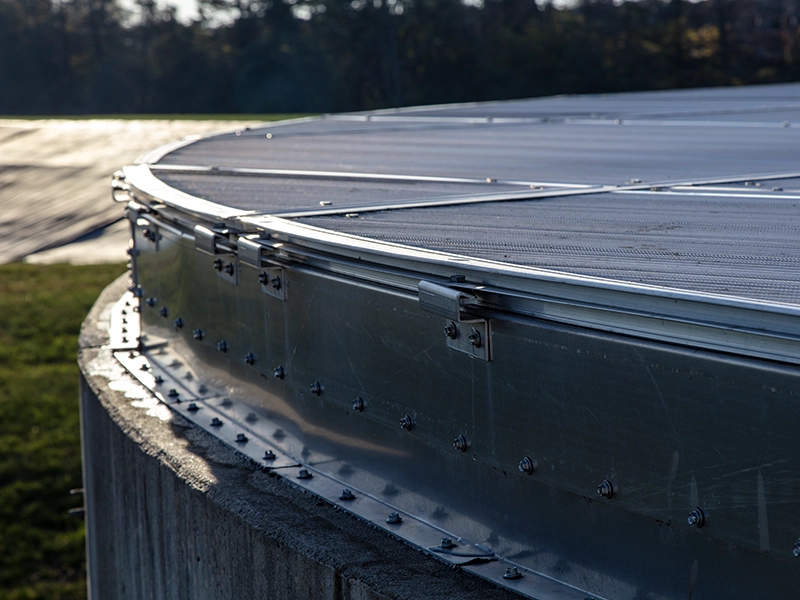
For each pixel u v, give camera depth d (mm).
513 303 1562
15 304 12922
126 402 2850
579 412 1471
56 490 7148
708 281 1414
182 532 2299
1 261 18219
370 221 2293
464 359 1689
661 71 63219
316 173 3689
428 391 1794
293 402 2297
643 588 1459
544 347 1511
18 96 89188
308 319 2133
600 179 3367
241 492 2111
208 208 2562
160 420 2668
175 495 2311
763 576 1277
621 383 1388
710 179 3264
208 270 2650
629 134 5871
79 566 6246
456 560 1716
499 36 66875
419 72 68750
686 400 1294
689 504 1318
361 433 2053
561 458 1521
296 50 71125
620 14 66562
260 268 2201
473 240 1948
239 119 42406
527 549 1668
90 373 3168
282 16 77188
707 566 1354
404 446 1929
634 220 2262
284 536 1873
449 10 68562
